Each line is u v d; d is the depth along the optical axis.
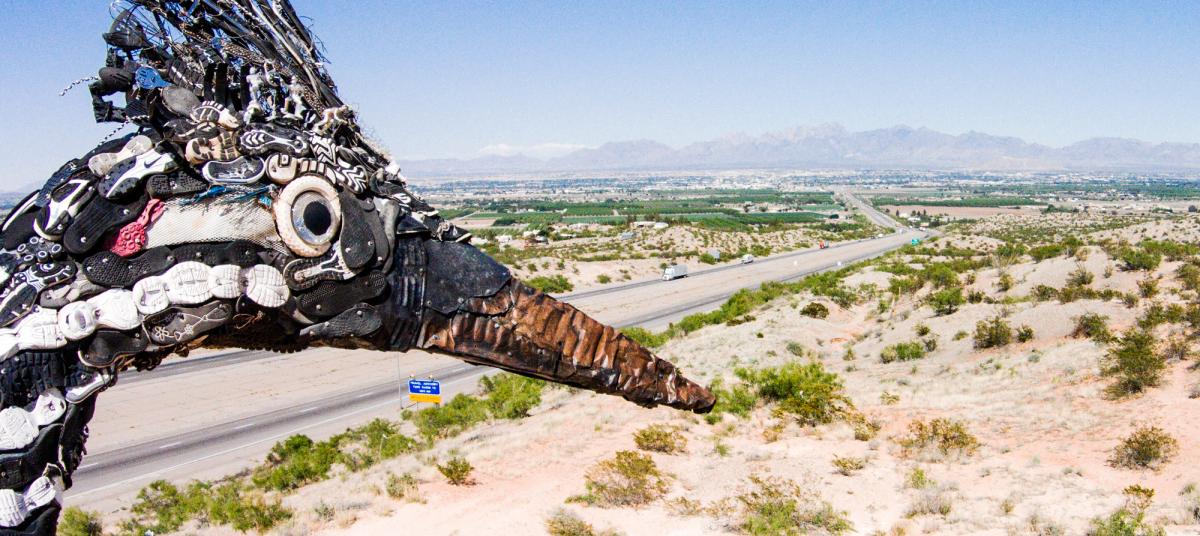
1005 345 33.22
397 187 4.31
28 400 3.68
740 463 19.66
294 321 4.02
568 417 25.33
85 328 3.69
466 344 4.23
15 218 3.81
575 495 17.55
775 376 27.14
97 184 3.74
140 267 3.77
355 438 27.62
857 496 16.91
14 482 3.65
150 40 4.11
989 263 62.16
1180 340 25.89
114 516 20.30
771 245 128.12
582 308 63.16
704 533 15.18
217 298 3.83
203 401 33.56
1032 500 15.51
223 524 17.77
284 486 21.58
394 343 4.19
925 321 40.78
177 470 25.12
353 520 16.92
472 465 20.52
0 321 3.64
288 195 3.88
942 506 15.59
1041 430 20.58
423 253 4.20
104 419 30.77
